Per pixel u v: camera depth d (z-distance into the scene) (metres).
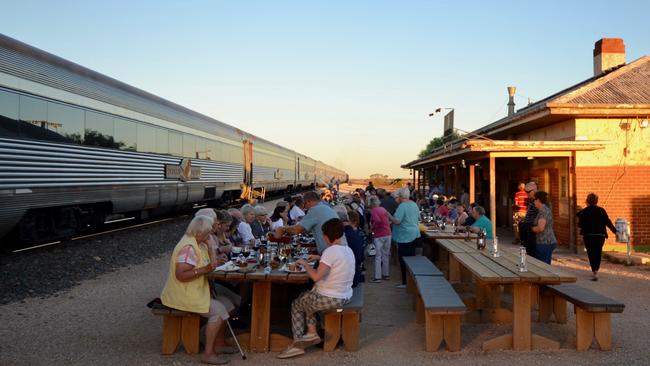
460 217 10.69
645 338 5.04
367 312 6.35
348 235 5.58
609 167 11.10
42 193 8.41
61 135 9.02
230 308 4.79
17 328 5.25
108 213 11.27
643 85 11.71
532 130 13.85
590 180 11.09
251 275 4.62
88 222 10.70
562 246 11.84
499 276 4.69
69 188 9.15
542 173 13.05
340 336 5.13
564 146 10.79
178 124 14.48
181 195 14.75
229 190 20.08
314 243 7.18
